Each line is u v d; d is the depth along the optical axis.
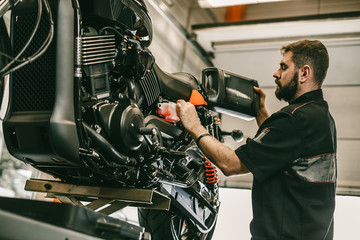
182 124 1.67
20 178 3.07
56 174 1.52
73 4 1.26
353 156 5.59
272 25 5.51
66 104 1.23
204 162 2.04
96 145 1.33
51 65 1.27
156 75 1.69
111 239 1.10
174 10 5.34
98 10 1.37
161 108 1.71
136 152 1.50
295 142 1.42
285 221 1.40
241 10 6.22
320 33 5.64
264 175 1.39
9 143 1.32
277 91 1.71
